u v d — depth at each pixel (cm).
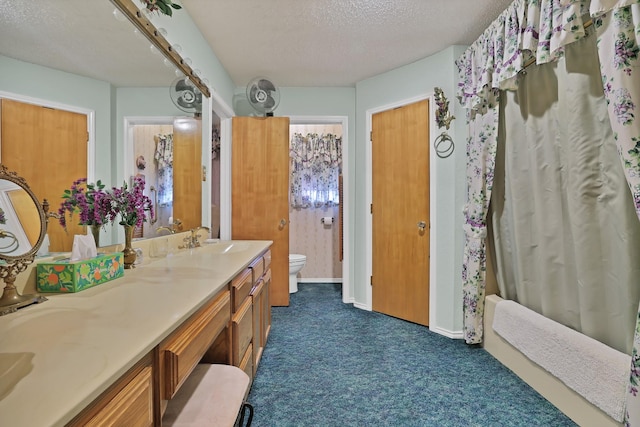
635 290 129
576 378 146
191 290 103
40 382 49
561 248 167
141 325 72
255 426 149
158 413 72
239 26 225
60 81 112
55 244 110
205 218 246
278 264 335
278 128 333
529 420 153
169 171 190
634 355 111
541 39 154
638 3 111
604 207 140
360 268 330
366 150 322
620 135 117
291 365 207
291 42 248
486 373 197
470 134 236
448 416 156
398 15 213
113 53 138
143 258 162
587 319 149
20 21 98
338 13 211
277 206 334
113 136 140
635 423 110
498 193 220
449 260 259
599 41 124
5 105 93
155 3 156
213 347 133
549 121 171
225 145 330
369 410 161
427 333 262
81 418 49
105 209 131
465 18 217
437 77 265
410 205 288
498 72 193
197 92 229
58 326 72
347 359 215
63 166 113
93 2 125
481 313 231
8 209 90
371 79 316
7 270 87
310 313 312
